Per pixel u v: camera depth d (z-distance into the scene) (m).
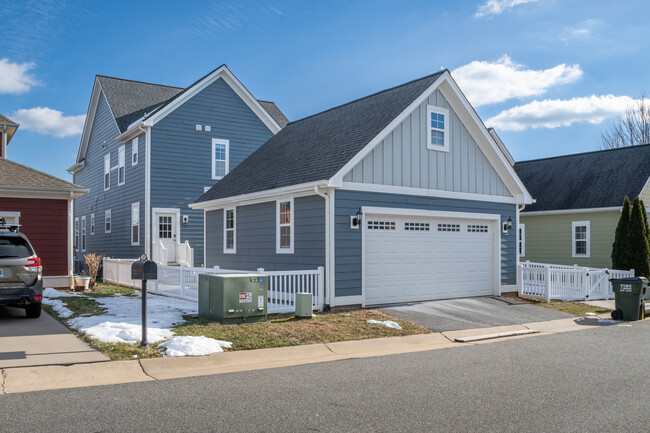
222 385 7.14
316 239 14.09
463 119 16.92
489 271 17.58
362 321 12.09
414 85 16.64
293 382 7.38
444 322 12.67
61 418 5.63
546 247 26.88
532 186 28.92
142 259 9.01
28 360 7.90
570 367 8.53
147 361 8.19
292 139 19.84
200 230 25.16
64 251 17.75
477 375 7.91
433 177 15.98
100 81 29.19
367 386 7.19
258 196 16.12
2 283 11.05
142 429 5.35
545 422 5.75
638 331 12.66
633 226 20.53
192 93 25.19
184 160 24.83
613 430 5.52
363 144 14.20
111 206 28.36
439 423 5.68
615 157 26.84
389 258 14.97
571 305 16.67
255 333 10.27
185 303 14.23
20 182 16.94
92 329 9.84
